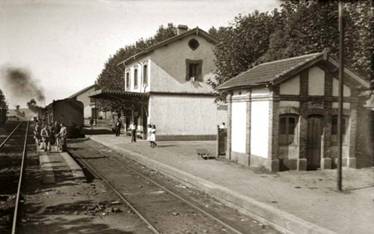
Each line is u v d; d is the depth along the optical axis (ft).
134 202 39.88
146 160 65.21
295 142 55.62
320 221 30.66
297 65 53.31
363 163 58.49
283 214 31.91
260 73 60.70
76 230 30.40
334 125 57.93
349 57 49.67
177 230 30.71
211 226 31.94
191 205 38.34
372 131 58.29
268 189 42.47
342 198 38.63
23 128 157.07
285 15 71.41
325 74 56.49
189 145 90.48
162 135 101.91
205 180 47.06
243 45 81.97
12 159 69.56
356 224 29.89
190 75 104.99
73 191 44.52
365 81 53.36
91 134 129.29
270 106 54.03
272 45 75.36
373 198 38.60
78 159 72.64
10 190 44.83
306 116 55.47
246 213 36.27
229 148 65.36
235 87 61.16
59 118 119.75
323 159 56.65
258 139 57.36
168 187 48.37
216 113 106.52
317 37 64.54
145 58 104.12
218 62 87.30
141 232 30.07
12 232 28.40
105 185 48.85
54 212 35.47
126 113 126.41
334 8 58.70
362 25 43.73
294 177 49.98
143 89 105.91
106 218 33.73
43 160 66.23
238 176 50.21
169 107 102.37
